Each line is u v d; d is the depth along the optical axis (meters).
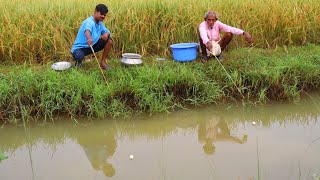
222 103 6.80
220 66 7.23
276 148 5.22
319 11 8.99
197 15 8.31
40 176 4.72
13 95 6.30
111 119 6.30
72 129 6.11
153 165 4.90
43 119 6.28
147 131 6.09
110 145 5.63
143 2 8.46
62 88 6.39
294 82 7.00
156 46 8.16
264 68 7.04
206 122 6.35
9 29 7.59
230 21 8.48
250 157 4.99
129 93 6.53
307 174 4.52
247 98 6.90
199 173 4.64
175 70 7.07
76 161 5.15
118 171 4.78
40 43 7.61
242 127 6.14
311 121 6.27
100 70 7.03
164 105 6.52
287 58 7.54
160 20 8.20
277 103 6.82
